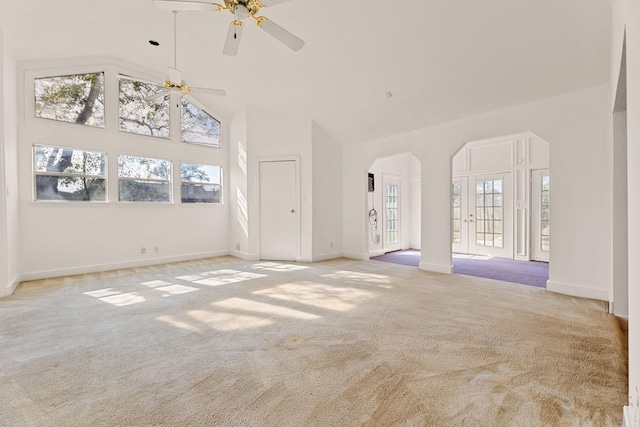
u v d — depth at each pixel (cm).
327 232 622
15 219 416
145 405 166
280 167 604
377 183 718
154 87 562
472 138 445
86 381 189
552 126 370
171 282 431
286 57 438
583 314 296
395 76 411
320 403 167
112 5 379
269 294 372
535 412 159
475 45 330
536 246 608
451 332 258
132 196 543
